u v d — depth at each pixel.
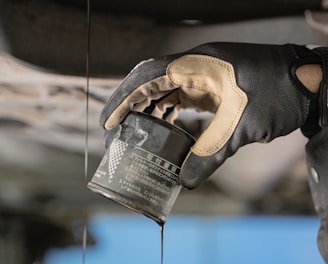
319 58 0.77
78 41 0.93
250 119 0.75
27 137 1.59
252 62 0.76
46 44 0.93
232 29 0.93
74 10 0.91
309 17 0.92
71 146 1.66
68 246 2.59
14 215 2.47
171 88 0.79
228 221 2.63
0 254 2.47
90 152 1.72
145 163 0.76
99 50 0.93
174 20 0.93
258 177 1.97
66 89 1.08
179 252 2.78
